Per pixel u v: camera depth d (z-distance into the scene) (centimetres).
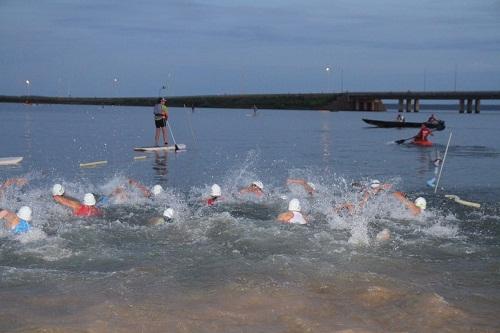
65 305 738
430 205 1507
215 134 4584
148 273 892
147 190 1598
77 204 1316
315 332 652
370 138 4172
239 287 817
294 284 834
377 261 983
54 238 1097
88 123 6059
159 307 732
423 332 661
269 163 2494
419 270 937
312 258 983
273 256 970
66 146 3234
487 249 1080
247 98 17800
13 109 12450
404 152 3036
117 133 4481
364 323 687
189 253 1021
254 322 684
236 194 1595
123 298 768
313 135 4519
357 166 2403
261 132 4894
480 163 2522
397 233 1191
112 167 2294
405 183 1920
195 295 783
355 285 831
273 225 1211
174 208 1418
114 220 1279
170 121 7262
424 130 3572
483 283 868
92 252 1022
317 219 1299
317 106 16362
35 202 1441
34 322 671
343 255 1014
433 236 1174
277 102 17200
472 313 728
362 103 14938
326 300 770
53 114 8975
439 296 777
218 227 1194
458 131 5500
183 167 2312
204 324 674
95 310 713
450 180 1992
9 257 983
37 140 3634
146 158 2638
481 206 1505
